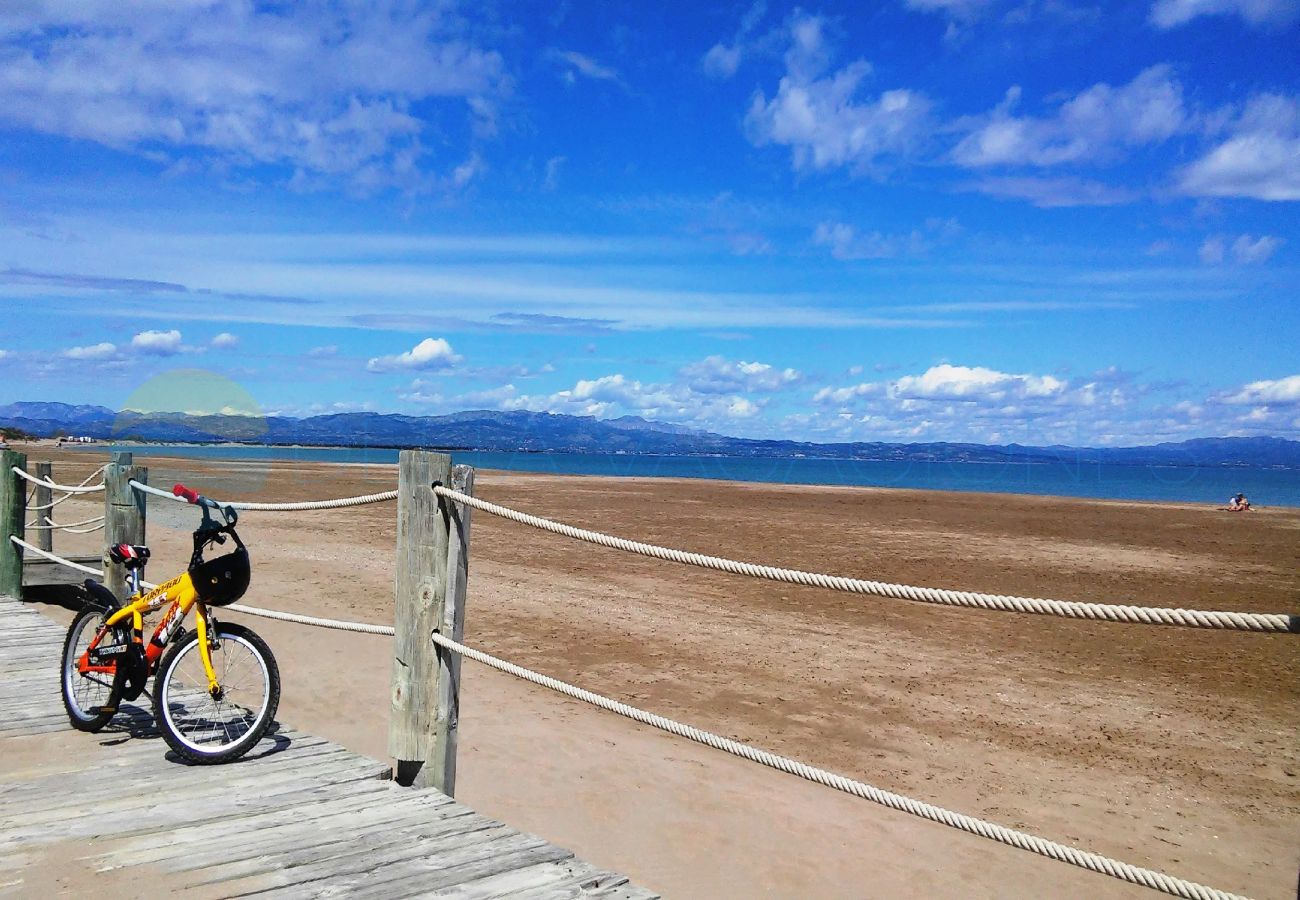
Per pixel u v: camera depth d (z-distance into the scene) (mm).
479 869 3830
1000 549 20156
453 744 4836
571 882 3744
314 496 26438
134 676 5262
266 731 5598
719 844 5691
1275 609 13977
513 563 16297
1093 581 16188
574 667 9695
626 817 6004
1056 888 5309
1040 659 10758
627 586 14414
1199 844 5945
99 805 4414
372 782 4809
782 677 9539
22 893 3510
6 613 9203
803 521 25297
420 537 4734
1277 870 5602
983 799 6598
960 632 11953
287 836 4098
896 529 23797
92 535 16469
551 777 6609
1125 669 10430
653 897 3660
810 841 5805
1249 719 8656
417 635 4738
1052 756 7516
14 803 4422
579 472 72562
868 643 11188
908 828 6074
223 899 3498
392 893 3588
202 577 5070
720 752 7336
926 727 8141
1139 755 7617
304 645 9867
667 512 26969
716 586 14586
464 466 4824
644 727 7859
